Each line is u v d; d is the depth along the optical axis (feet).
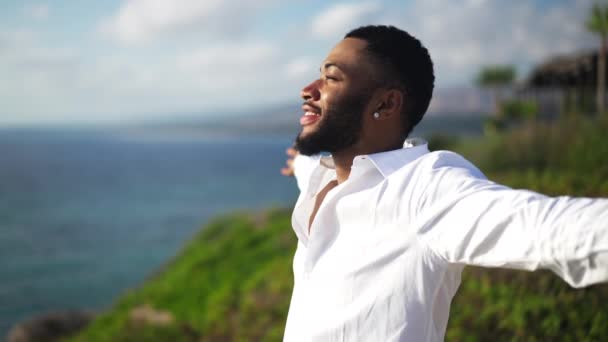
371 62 3.82
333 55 3.96
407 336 3.22
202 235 38.55
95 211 146.92
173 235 110.32
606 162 19.79
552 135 25.63
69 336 33.68
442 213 3.03
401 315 3.24
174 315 22.36
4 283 77.30
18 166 309.83
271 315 16.71
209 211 139.95
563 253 2.31
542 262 2.44
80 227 122.83
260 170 282.97
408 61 3.83
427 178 3.26
